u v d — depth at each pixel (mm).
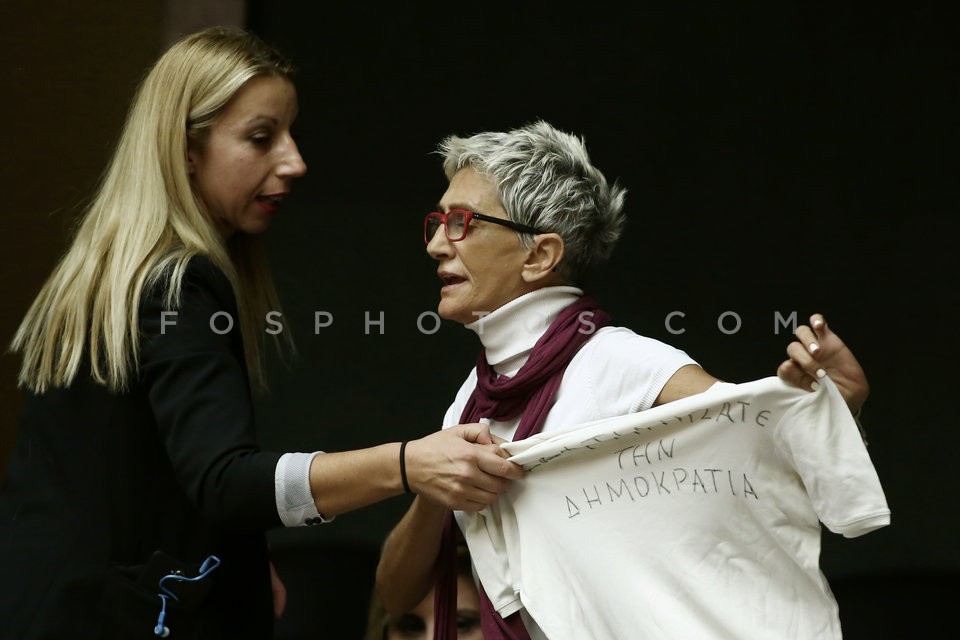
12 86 17562
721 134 22781
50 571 8711
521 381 8969
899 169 22594
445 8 22594
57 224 17516
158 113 9422
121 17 17547
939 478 21984
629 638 8586
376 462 8539
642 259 22906
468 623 12484
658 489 8656
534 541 8898
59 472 8930
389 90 22656
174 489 8945
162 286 8898
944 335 22391
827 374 8164
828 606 8484
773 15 22547
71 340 9070
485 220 9094
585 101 22781
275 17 22359
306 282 22828
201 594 8836
